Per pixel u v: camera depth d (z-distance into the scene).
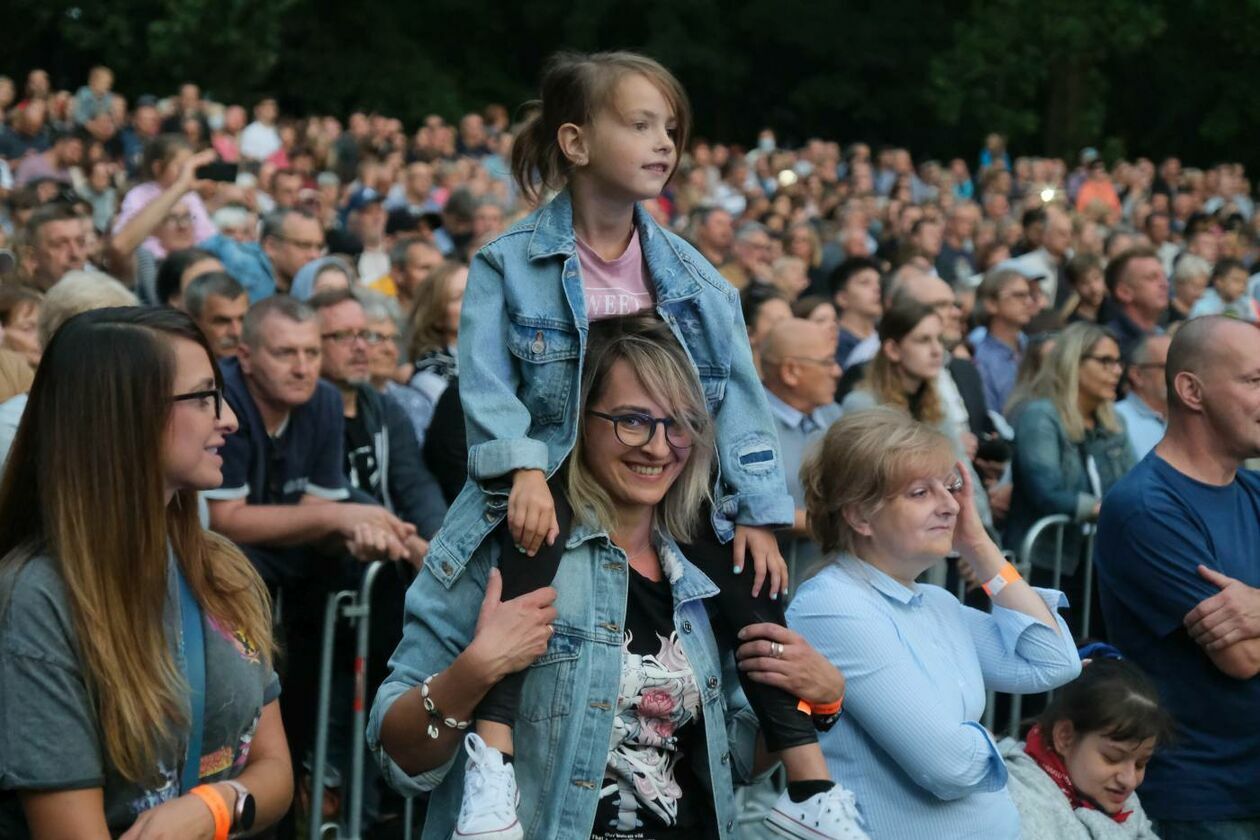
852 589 3.41
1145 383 6.28
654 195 3.02
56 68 25.11
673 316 3.04
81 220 6.89
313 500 4.86
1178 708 4.20
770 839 2.94
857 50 27.55
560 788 2.77
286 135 17.23
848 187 17.56
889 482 3.38
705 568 2.98
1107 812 4.05
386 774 2.85
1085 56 26.06
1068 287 11.62
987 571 3.68
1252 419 4.14
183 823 2.56
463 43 27.41
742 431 3.07
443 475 5.34
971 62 26.03
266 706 2.89
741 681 3.00
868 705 3.34
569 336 2.94
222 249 8.14
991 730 5.16
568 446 2.88
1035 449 5.95
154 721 2.56
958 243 14.24
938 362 5.88
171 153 8.76
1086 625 5.84
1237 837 4.17
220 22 23.25
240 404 4.63
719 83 27.33
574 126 3.02
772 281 9.02
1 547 2.65
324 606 4.67
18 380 4.20
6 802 2.60
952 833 3.40
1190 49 27.88
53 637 2.53
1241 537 4.23
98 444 2.57
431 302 6.22
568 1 26.95
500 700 2.78
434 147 17.81
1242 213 20.47
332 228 11.30
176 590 2.68
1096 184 19.53
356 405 5.34
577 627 2.82
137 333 2.62
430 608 2.89
